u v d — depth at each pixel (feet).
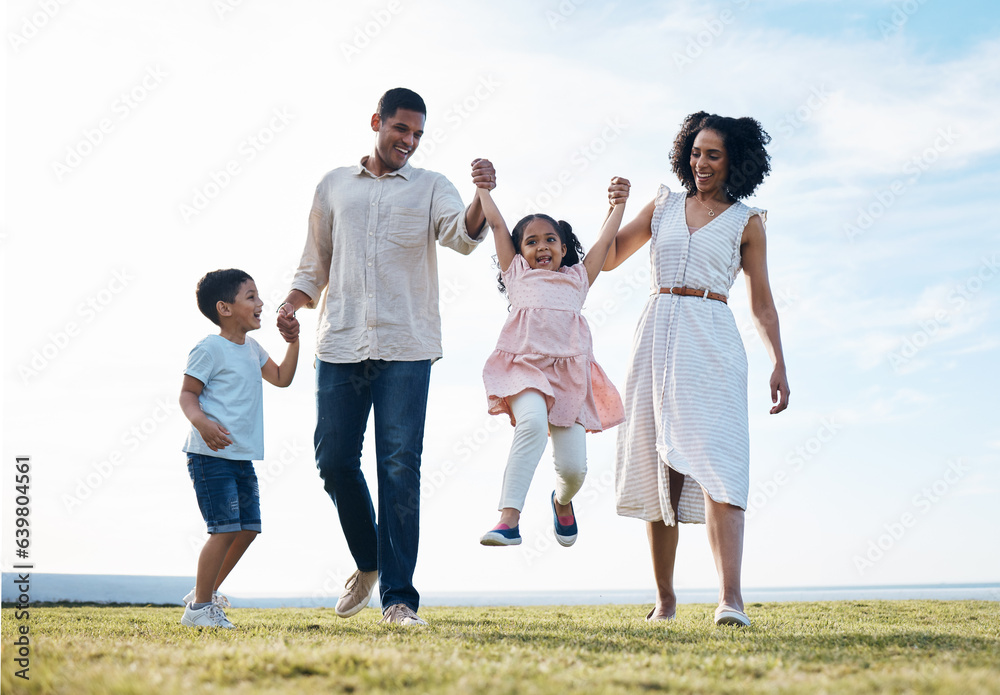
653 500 11.93
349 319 11.81
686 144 12.60
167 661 6.44
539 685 5.49
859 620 12.94
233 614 15.47
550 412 11.18
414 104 11.96
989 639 8.71
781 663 6.56
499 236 11.61
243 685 5.47
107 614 14.14
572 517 12.00
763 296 12.19
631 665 6.47
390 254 11.79
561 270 11.70
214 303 11.76
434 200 12.12
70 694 5.42
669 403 11.51
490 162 11.77
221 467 11.19
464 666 6.14
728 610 10.41
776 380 11.79
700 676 6.05
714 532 11.00
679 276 11.88
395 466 11.30
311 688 5.45
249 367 11.78
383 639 8.24
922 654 7.33
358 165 12.25
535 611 17.56
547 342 11.16
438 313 12.08
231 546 11.70
